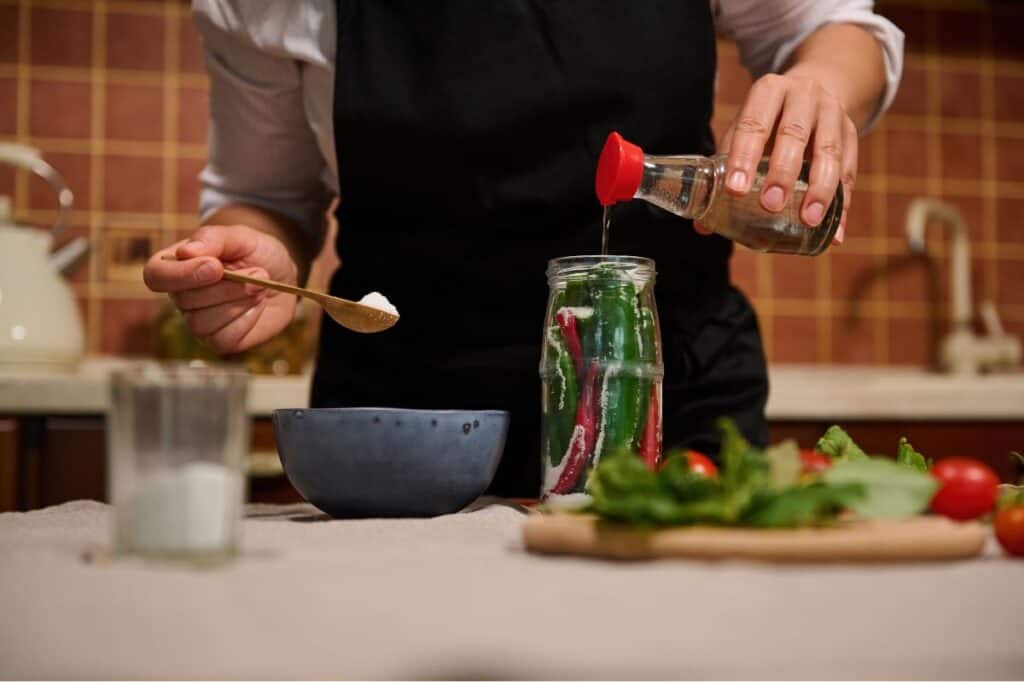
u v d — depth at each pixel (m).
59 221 2.08
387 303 0.92
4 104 2.10
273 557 0.58
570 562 0.57
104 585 0.48
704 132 1.16
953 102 2.40
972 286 2.40
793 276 2.34
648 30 1.09
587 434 0.80
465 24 1.07
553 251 1.12
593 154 1.09
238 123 1.17
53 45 2.12
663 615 0.44
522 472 1.17
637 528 0.58
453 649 0.40
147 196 2.14
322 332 1.25
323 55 1.09
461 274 1.14
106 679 0.39
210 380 0.56
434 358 1.17
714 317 1.20
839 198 0.93
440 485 0.81
